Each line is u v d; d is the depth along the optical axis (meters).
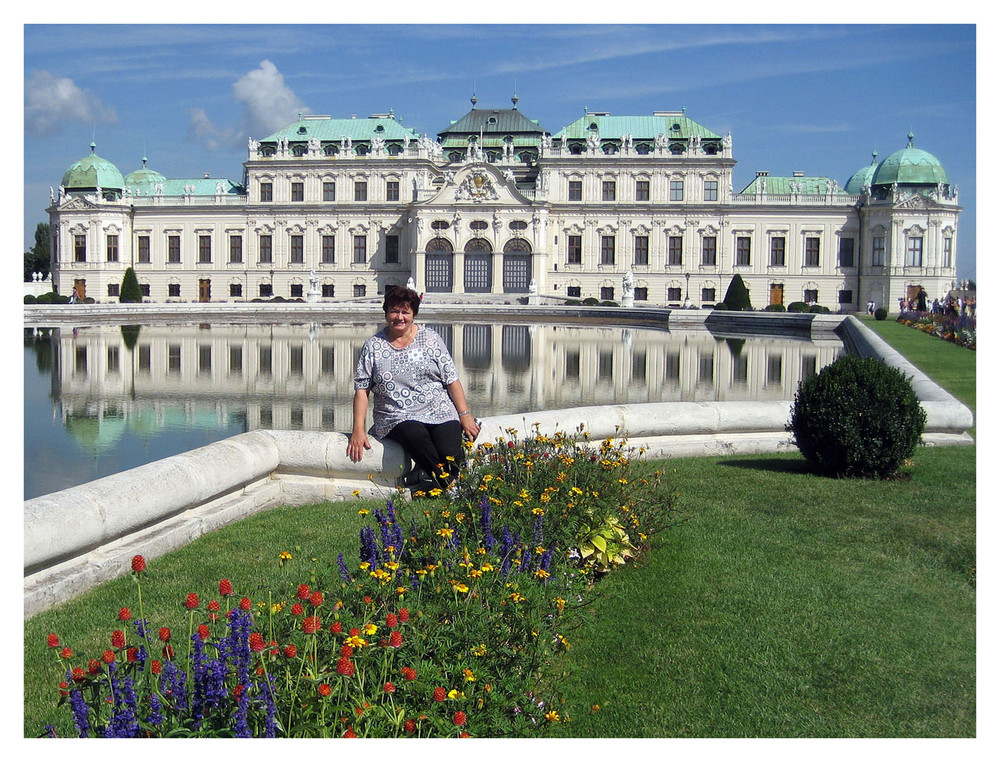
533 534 9.12
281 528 11.49
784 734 6.85
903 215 100.88
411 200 108.19
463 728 6.26
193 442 22.56
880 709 7.20
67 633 8.19
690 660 8.00
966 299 58.34
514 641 7.34
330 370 39.66
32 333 61.06
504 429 13.88
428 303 94.69
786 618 8.84
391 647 6.38
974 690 7.49
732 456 16.55
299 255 111.06
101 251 110.75
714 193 105.31
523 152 115.31
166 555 10.45
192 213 111.81
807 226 104.50
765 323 72.00
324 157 109.25
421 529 9.31
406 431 11.75
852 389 14.52
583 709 7.19
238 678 5.95
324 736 5.90
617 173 106.06
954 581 9.85
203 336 59.41
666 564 10.32
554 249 107.12
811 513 12.38
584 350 50.12
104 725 5.80
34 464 19.78
